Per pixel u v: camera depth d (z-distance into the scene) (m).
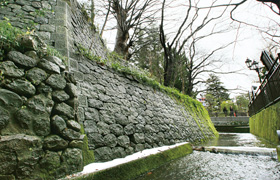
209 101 34.31
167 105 7.12
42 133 2.13
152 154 4.03
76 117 2.75
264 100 7.46
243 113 25.75
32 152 1.95
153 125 5.39
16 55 2.07
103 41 7.95
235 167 3.52
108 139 3.56
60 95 2.50
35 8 4.32
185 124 7.84
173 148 5.01
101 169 2.66
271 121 6.07
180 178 2.99
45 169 2.04
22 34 2.25
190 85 18.12
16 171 1.77
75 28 5.02
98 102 3.80
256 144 6.21
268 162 3.74
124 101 4.64
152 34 14.63
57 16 4.33
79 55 4.00
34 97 2.16
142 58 15.39
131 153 3.97
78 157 2.50
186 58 19.12
